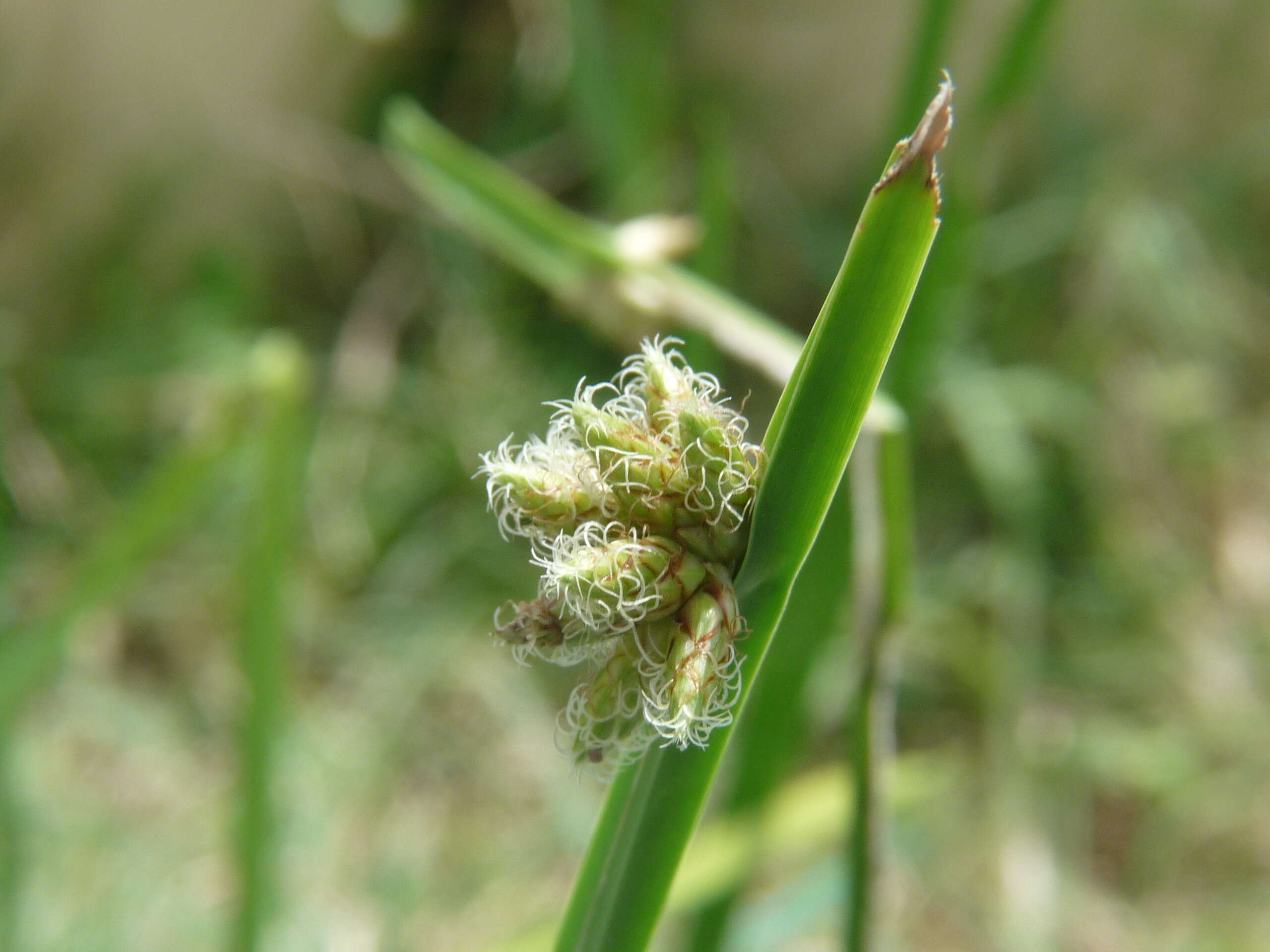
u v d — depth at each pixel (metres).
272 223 0.25
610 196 0.21
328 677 0.19
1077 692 0.20
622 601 0.05
